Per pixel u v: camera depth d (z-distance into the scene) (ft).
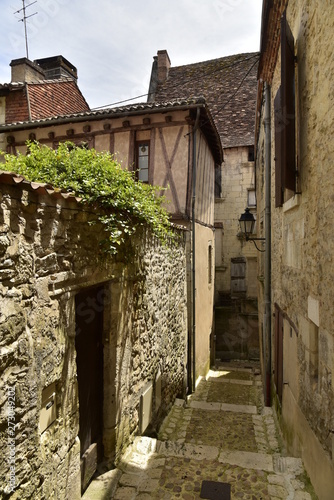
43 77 35.63
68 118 25.31
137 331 13.69
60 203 8.25
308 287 11.16
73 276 8.89
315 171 10.27
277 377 18.54
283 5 14.66
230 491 10.26
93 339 11.07
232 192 43.55
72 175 10.96
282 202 15.47
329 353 8.96
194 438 16.35
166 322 18.29
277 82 17.52
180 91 46.34
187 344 24.21
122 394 12.12
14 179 6.32
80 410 10.19
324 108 9.31
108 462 11.28
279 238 17.72
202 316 28.94
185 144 24.71
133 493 10.20
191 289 24.50
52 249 7.96
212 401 23.40
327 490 8.65
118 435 11.74
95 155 13.03
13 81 33.17
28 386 7.00
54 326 8.12
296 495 9.89
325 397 9.18
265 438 16.48
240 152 43.34
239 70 46.96
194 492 10.23
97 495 9.93
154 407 15.98
